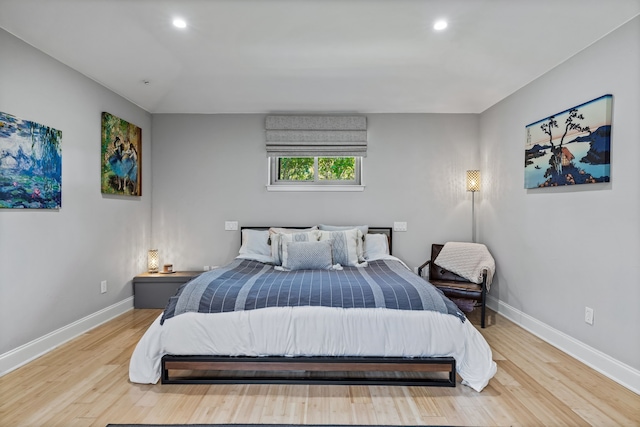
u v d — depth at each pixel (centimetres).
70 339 333
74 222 338
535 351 313
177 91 400
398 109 466
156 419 210
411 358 252
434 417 214
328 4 234
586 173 284
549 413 218
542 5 234
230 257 483
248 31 269
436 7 237
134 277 440
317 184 490
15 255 275
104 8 239
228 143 482
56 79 315
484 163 464
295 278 311
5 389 243
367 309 258
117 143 402
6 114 265
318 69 340
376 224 482
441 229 481
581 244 294
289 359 251
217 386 251
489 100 426
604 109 266
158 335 255
